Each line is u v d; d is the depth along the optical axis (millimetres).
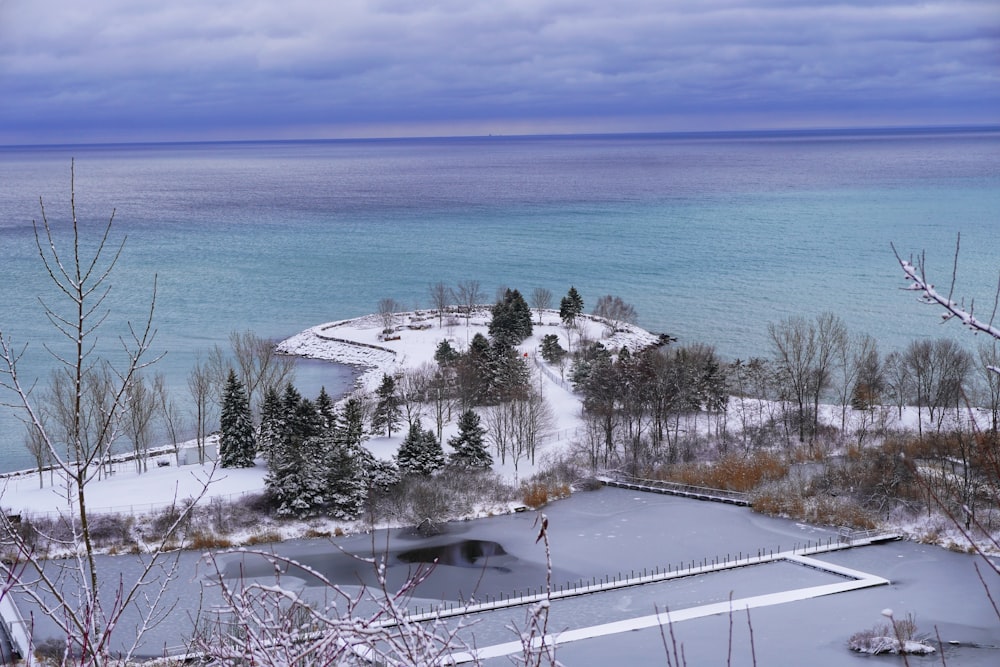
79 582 12992
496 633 58688
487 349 120750
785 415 110750
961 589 66750
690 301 182500
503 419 105250
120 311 174625
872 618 60875
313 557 76125
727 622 60812
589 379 118938
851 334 149125
